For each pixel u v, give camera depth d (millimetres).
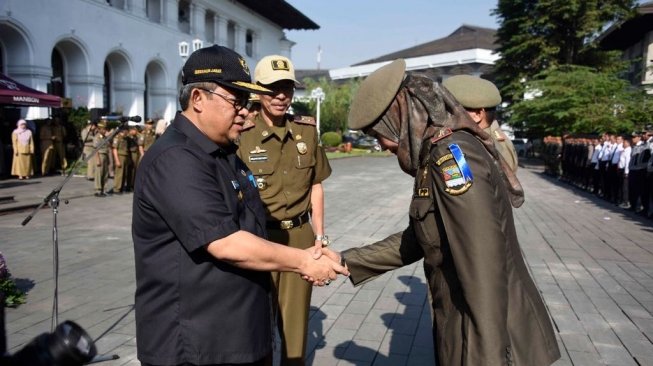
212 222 1720
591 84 27734
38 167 16547
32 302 4891
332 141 36156
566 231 9023
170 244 1813
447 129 1803
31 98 14266
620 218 10727
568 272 6199
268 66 2973
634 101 27422
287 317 2984
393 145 1957
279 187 3055
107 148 12875
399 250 2316
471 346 1658
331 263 2123
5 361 1444
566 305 4961
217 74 1860
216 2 32031
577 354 3859
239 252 1748
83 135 15578
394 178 19219
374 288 5473
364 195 14023
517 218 10539
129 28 23078
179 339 1801
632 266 6508
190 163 1785
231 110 1901
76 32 19797
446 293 1846
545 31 33781
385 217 10289
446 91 1862
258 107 3072
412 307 4883
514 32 34781
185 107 1931
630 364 3697
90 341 1457
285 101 3029
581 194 15719
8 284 4824
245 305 1874
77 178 15875
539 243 7922
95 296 5094
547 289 5484
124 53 22875
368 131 1993
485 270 1617
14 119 17047
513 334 1719
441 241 1827
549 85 28797
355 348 3947
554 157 22109
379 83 1898
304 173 3133
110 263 6379
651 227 9562
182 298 1800
